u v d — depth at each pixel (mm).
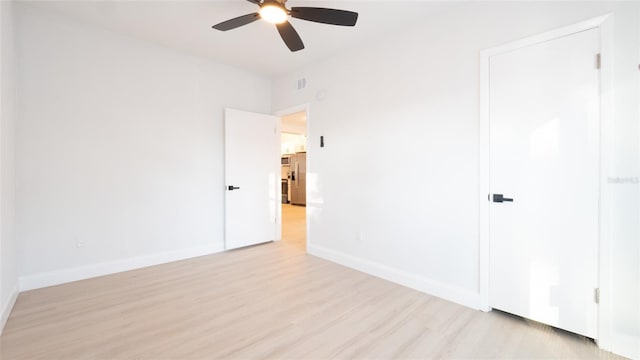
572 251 1829
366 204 3043
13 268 2326
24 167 2498
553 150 1890
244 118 3939
